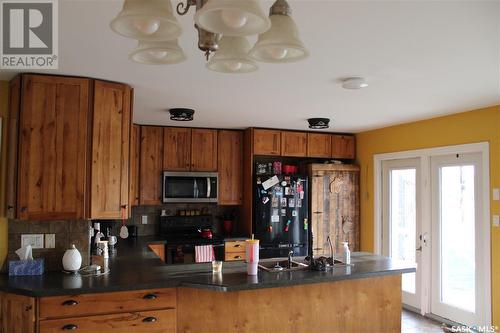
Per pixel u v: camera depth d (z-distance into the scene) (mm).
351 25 2004
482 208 4141
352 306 3287
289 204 5535
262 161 5930
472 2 1760
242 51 1307
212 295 2889
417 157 4934
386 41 2223
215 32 1027
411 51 2383
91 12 1869
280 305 3057
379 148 5496
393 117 4613
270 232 5410
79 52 2400
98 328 2580
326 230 5648
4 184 2963
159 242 5055
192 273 2990
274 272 3064
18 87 2811
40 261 2883
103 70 2768
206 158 5527
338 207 5727
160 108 4152
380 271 3164
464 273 4355
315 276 2941
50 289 2459
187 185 5387
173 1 1773
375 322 3365
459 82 3074
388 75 2893
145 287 2654
